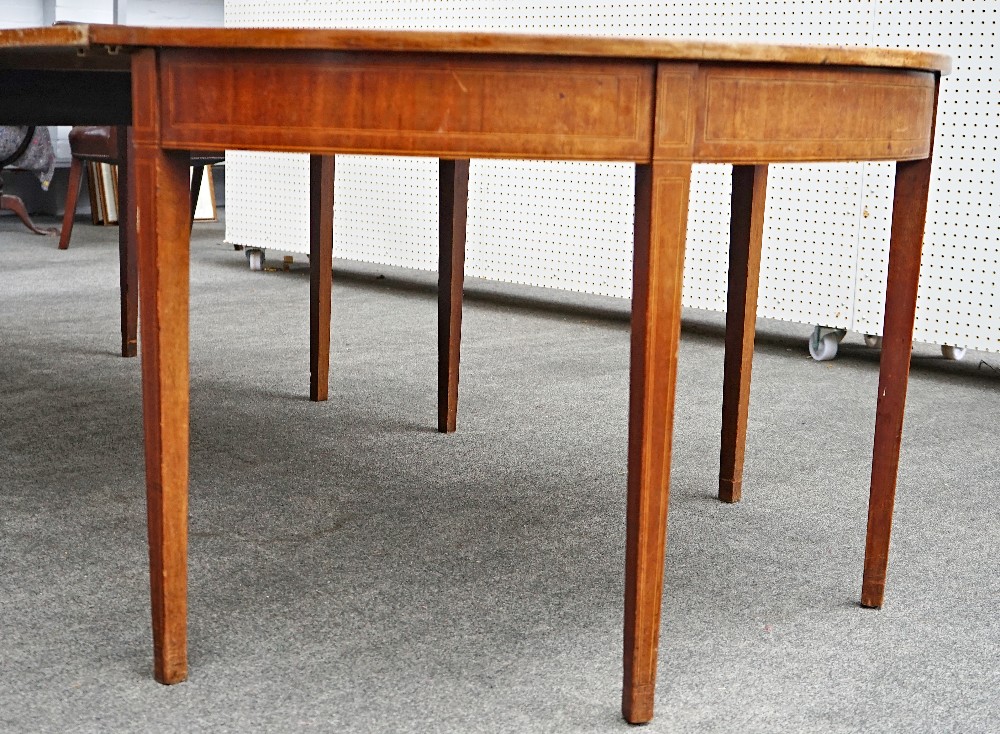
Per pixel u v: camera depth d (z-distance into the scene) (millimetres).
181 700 1167
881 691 1225
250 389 2561
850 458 2131
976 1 2740
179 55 1101
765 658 1302
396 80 1050
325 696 1182
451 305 2180
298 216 4277
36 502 1772
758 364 2998
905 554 1654
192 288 3973
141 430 2197
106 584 1464
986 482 2004
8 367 2703
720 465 1871
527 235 3662
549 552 1620
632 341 1120
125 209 2768
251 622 1361
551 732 1119
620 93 1048
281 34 1045
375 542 1640
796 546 1675
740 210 1772
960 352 3092
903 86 1277
